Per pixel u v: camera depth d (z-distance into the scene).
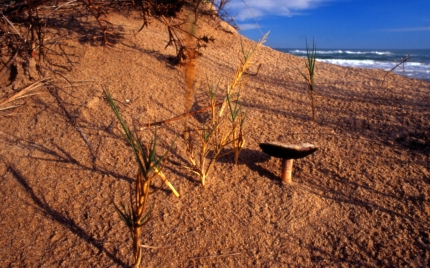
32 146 3.10
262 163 3.04
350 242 2.26
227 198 2.62
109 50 4.69
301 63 6.13
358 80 5.20
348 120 3.74
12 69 4.07
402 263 2.08
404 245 2.21
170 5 4.44
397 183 2.75
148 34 5.39
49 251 2.19
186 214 2.46
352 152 3.17
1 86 3.91
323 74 5.54
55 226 2.37
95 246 2.22
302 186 2.77
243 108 3.94
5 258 2.14
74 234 2.31
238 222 2.42
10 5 4.47
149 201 2.55
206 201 2.58
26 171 2.84
